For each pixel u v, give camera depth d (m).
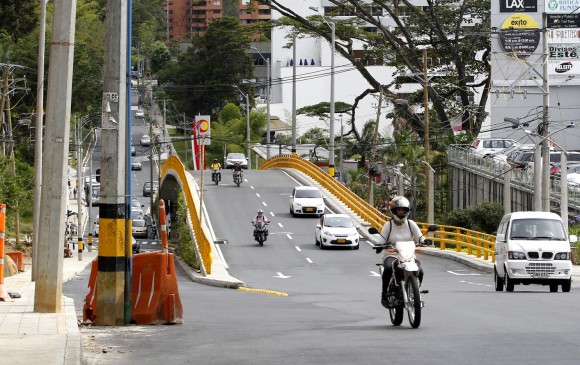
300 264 65.50
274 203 96.94
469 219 85.06
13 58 114.69
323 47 194.62
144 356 18.22
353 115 134.88
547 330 22.03
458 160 103.19
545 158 62.34
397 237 23.42
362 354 18.05
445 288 45.19
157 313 24.12
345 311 29.47
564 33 95.50
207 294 41.66
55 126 24.44
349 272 60.81
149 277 24.50
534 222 41.62
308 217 90.38
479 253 65.12
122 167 24.06
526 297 35.53
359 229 84.88
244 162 139.88
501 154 97.19
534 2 95.69
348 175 132.88
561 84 97.88
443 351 18.31
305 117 196.88
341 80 193.00
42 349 17.61
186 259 67.69
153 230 120.00
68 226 113.56
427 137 82.94
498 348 18.62
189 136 197.12
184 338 21.08
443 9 123.56
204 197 98.44
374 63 189.00
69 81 24.39
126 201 24.12
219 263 64.25
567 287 40.78
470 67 124.94
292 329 23.00
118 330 22.95
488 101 159.88
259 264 65.31
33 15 130.88
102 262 24.00
